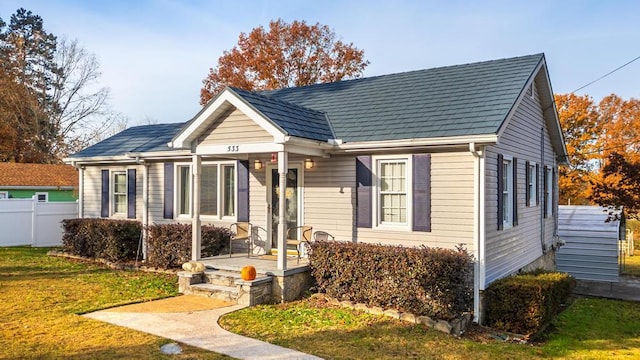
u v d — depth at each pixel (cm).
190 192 1401
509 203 1083
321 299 964
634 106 2873
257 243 1237
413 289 851
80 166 1675
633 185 1203
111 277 1204
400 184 1019
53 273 1259
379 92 1275
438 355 672
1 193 2562
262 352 652
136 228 1427
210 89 3241
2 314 826
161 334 725
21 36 3944
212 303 935
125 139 1692
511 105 938
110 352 639
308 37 3161
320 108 1259
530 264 1252
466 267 885
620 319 1023
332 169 1100
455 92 1105
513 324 854
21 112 3550
